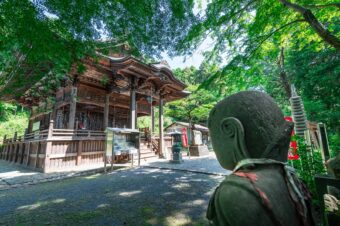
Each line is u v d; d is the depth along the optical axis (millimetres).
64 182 6496
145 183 5973
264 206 649
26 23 2715
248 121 871
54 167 8727
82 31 3211
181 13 3441
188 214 3484
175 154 10617
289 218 698
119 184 5938
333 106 13156
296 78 13945
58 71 4398
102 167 9250
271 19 4730
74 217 3461
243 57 4621
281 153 864
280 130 877
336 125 11586
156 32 3645
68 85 11586
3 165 11133
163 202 4164
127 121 19797
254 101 920
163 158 13352
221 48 5223
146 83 13281
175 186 5512
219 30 4777
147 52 4184
